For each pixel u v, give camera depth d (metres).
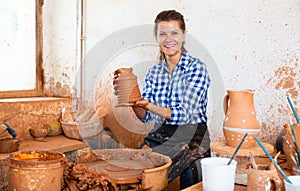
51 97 3.36
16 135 2.71
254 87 2.46
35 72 3.37
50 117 3.13
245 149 1.53
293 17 2.27
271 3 2.35
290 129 1.52
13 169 1.49
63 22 3.35
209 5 2.59
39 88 3.40
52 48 3.44
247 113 1.55
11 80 3.19
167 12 1.72
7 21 3.12
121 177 1.66
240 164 1.51
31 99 3.12
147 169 1.65
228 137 1.57
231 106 1.59
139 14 2.93
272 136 2.41
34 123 3.02
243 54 2.48
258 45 2.42
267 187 1.25
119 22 3.03
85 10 3.22
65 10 3.33
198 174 1.85
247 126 1.53
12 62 3.18
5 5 3.09
